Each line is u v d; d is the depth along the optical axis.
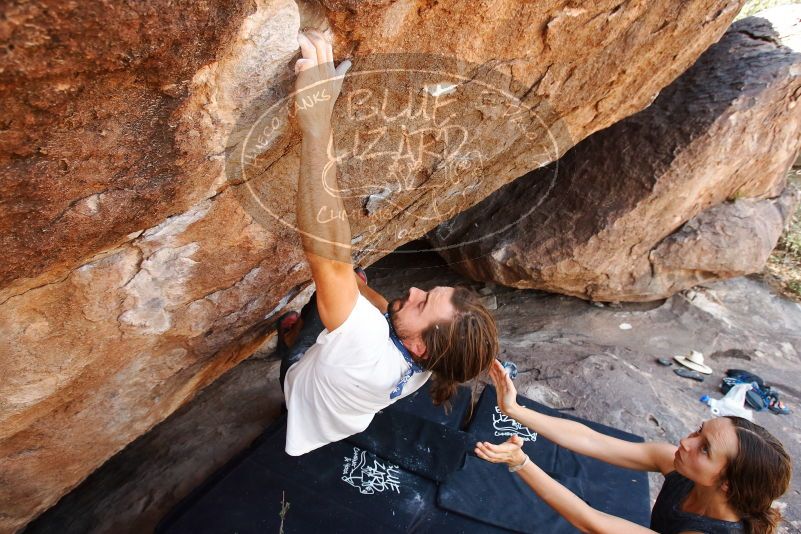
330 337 1.33
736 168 3.81
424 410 2.99
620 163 3.86
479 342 1.33
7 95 0.69
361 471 2.60
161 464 2.86
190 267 1.46
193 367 2.00
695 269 4.06
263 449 2.65
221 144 1.10
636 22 1.64
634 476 2.67
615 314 4.31
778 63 3.63
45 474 1.72
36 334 1.24
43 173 0.85
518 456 1.57
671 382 3.62
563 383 3.48
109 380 1.62
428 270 4.95
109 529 2.53
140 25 0.73
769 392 3.44
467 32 1.26
